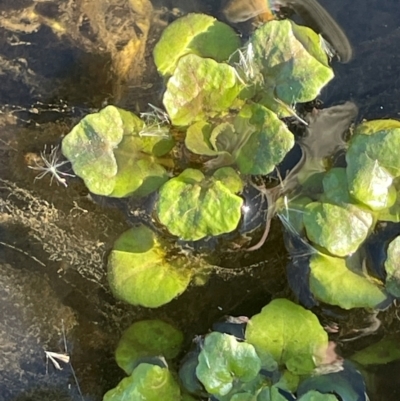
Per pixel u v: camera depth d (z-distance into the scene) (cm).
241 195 20
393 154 19
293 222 20
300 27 20
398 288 19
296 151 20
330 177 19
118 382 20
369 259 19
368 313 20
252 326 19
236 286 20
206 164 20
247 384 18
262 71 20
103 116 20
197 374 18
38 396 20
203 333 20
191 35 20
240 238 20
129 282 20
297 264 20
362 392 19
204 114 20
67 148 20
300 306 19
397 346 19
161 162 20
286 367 19
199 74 19
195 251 20
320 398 18
